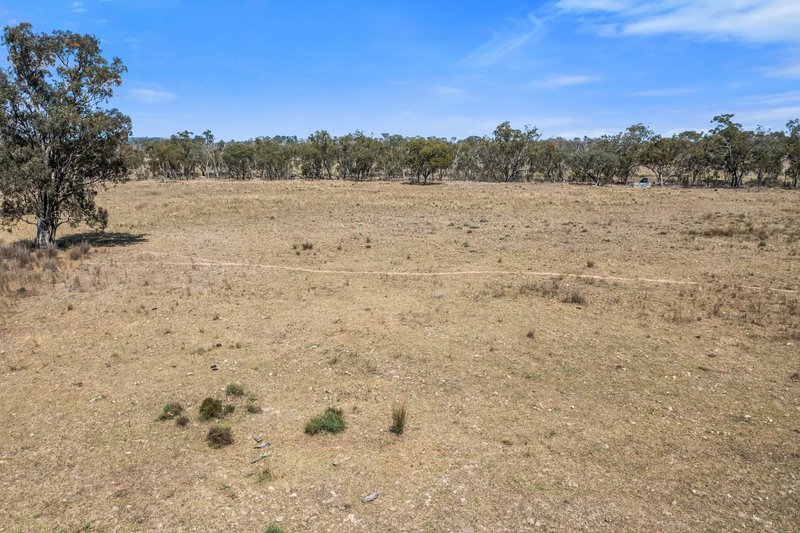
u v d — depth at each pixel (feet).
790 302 42.80
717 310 40.96
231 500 18.76
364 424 24.31
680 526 17.40
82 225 94.12
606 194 166.91
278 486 19.54
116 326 38.55
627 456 21.72
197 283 51.06
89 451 22.21
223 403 26.53
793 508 18.30
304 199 143.13
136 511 18.25
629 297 45.44
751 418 24.84
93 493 19.33
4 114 64.54
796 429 23.77
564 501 18.67
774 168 235.40
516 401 26.78
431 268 57.67
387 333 36.40
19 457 21.80
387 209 120.78
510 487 19.49
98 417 25.18
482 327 37.73
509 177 314.35
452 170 319.06
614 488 19.52
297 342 34.94
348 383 28.84
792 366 30.73
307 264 60.29
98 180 77.05
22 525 17.57
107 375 30.17
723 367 30.83
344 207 124.06
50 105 67.31
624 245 70.90
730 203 131.23
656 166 272.72
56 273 54.65
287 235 81.56
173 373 30.30
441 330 37.09
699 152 240.12
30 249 68.80
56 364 31.86
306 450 22.09
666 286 48.98
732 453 21.93
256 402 26.68
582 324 38.47
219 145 367.04
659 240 74.59
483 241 75.25
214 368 30.86
